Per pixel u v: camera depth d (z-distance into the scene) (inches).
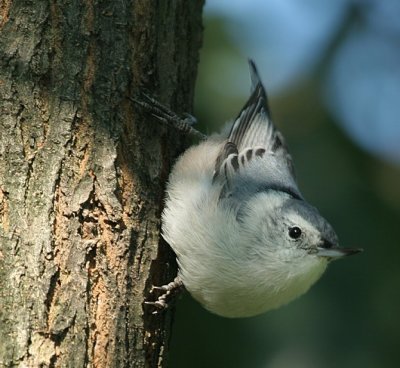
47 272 262.4
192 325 389.7
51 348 255.9
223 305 341.7
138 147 307.7
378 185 446.6
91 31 294.7
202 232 324.8
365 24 534.6
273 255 329.7
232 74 474.3
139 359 286.4
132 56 308.7
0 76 278.5
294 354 391.5
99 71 294.7
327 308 398.0
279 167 374.0
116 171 290.5
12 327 253.4
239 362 389.1
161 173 325.4
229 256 326.3
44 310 258.1
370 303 399.2
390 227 419.5
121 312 280.2
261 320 397.7
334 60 526.0
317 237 332.2
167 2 336.2
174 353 385.7
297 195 362.0
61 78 285.7
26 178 271.0
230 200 335.6
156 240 307.3
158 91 324.8
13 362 250.2
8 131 273.6
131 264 290.4
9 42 281.9
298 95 512.4
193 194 330.3
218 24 490.0
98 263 277.4
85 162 283.4
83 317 265.0
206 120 446.3
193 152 344.5
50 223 268.8
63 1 291.3
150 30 319.9
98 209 282.8
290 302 378.6
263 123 394.6
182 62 346.6
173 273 332.5
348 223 413.7
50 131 279.3
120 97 299.4
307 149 443.5
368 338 392.8
